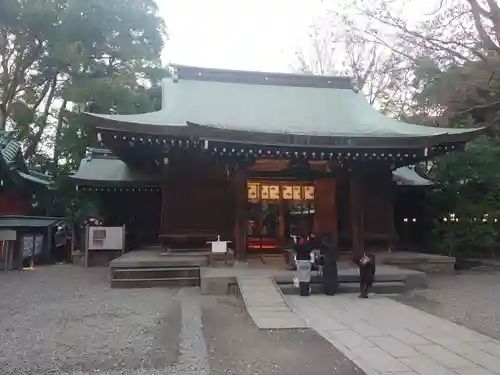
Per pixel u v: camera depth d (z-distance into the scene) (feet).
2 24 83.25
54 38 85.56
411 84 75.00
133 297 35.12
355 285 37.58
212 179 49.08
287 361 18.76
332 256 35.63
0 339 22.41
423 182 64.23
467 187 63.10
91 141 83.97
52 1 82.38
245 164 46.60
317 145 43.45
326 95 64.80
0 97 94.02
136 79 90.33
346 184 50.72
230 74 64.49
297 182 52.19
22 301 33.45
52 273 53.06
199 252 47.73
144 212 69.51
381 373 17.19
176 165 48.75
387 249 50.93
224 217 48.80
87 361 18.84
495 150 59.41
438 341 21.84
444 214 62.23
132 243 68.03
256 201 51.21
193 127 40.40
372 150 45.16
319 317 27.35
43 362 18.69
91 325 25.49
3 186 71.51
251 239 53.67
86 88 80.89
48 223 71.00
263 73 65.31
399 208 69.77
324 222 50.03
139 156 56.70
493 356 19.38
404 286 37.29
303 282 34.45
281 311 28.40
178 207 48.32
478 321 26.35
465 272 50.55
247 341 22.06
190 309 30.19
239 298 33.58
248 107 57.47
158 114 50.24
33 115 91.91
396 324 25.45
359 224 48.32
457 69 65.21
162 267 41.70
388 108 90.53
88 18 83.51
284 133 42.80
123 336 23.03
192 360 18.98
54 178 86.94
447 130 50.29
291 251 43.45
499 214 58.23
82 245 68.85
